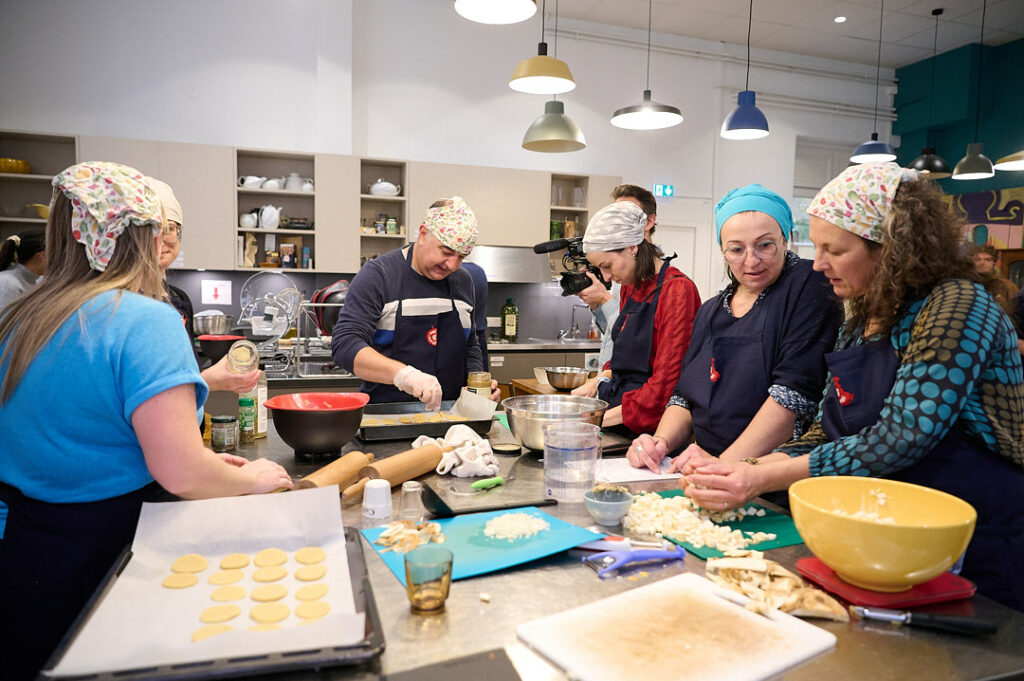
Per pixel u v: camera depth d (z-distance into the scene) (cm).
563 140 426
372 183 565
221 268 506
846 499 106
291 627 79
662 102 651
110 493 109
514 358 544
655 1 566
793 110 701
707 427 178
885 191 119
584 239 216
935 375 108
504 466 161
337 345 222
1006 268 618
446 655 77
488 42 593
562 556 108
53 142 488
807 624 84
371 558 105
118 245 110
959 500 94
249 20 526
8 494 106
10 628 105
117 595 90
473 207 566
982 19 595
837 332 158
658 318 205
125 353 102
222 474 108
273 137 535
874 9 575
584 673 72
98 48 494
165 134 512
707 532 116
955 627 83
